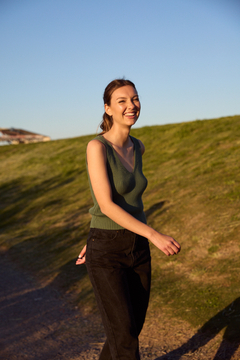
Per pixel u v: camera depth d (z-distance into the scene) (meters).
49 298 4.45
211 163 8.63
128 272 1.71
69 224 8.25
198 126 14.10
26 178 14.95
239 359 2.29
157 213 6.50
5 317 3.93
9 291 4.88
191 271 4.06
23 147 21.86
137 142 1.86
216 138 11.38
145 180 1.75
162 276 4.18
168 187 7.94
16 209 11.08
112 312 1.59
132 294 1.74
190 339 2.74
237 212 5.26
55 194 11.81
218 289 3.44
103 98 1.79
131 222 1.51
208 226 5.16
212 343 2.59
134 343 1.57
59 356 2.87
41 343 3.17
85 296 4.30
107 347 1.81
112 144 1.71
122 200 1.69
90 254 1.68
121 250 1.65
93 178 1.60
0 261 6.57
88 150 1.66
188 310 3.21
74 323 3.58
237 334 2.59
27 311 4.07
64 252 6.35
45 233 7.96
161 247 1.45
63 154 17.72
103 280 1.61
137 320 1.77
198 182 7.52
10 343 3.22
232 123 12.91
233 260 3.96
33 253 6.70
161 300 3.58
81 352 2.90
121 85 1.72
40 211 10.24
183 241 5.00
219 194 6.30
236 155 8.66
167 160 10.81
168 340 2.80
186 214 5.96
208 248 4.50
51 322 3.67
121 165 1.68
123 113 1.70
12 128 33.88
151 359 2.55
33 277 5.40
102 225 1.67
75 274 5.16
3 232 8.84
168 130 15.07
